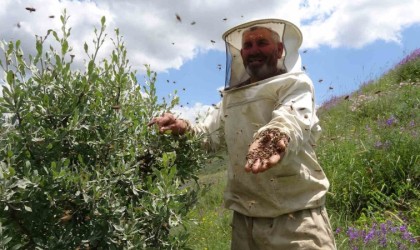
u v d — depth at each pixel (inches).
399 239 153.6
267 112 95.9
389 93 373.1
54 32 81.6
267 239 96.9
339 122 341.4
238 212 104.6
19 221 72.1
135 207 81.5
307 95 92.0
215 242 183.6
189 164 99.9
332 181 206.2
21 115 77.3
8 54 77.7
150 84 100.3
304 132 86.2
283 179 94.5
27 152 75.7
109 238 75.2
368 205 193.8
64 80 81.4
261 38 96.9
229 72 103.7
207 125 109.2
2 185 65.9
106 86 89.1
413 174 201.5
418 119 272.4
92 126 82.2
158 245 82.7
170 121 95.1
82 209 76.1
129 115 89.9
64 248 72.3
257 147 74.4
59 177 70.1
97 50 85.5
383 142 229.6
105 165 84.2
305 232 94.0
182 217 81.7
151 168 92.6
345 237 165.6
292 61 99.5
